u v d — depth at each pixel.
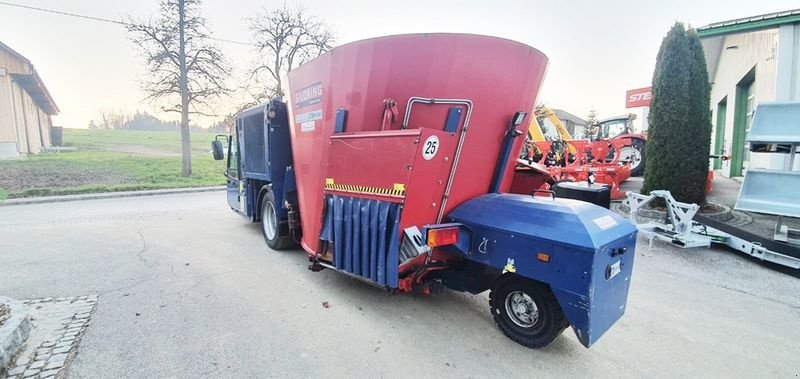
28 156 21.00
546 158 11.72
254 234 6.87
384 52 3.18
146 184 13.87
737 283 4.44
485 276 3.40
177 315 3.55
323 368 2.74
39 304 3.75
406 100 3.22
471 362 2.84
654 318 3.57
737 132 12.73
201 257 5.41
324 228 3.91
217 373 2.67
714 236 5.64
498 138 3.56
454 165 3.28
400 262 3.19
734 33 8.77
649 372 2.74
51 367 2.70
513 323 3.15
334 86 3.59
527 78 3.48
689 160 7.64
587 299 2.55
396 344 3.09
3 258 5.27
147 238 6.51
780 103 5.21
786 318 3.57
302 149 4.31
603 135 17.08
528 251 2.85
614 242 2.74
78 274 4.63
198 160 22.55
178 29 15.39
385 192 3.21
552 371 2.74
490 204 3.32
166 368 2.72
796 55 7.91
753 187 5.30
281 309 3.72
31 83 22.59
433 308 3.78
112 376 2.62
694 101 7.60
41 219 8.20
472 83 3.16
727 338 3.22
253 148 6.29
